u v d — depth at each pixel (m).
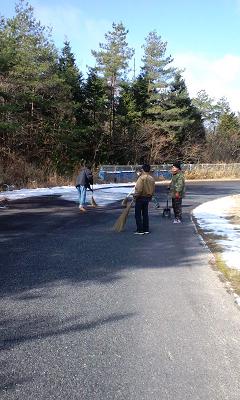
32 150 35.50
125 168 41.19
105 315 5.36
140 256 8.77
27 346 4.41
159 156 52.41
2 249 8.87
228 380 3.87
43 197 20.36
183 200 22.08
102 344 4.52
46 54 33.91
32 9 35.25
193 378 3.88
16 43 32.62
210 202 20.80
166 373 3.96
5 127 28.44
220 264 8.18
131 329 4.95
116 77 48.62
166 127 52.75
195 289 6.59
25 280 6.75
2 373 3.85
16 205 16.91
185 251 9.40
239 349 4.52
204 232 11.88
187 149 58.00
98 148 44.94
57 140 37.09
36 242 9.75
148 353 4.34
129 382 3.77
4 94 30.09
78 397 3.51
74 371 3.93
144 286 6.67
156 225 13.16
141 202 11.41
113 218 14.37
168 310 5.62
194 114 61.59
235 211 16.91
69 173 33.56
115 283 6.77
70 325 5.01
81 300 5.91
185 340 4.70
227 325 5.18
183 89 56.59
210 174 52.28
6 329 4.84
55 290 6.30
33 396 3.50
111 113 48.00
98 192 24.59
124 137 49.22
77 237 10.61
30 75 32.56
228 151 67.56
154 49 54.00
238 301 6.03
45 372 3.89
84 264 7.89
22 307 5.55
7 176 25.95
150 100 53.59
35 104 35.06
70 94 38.56
